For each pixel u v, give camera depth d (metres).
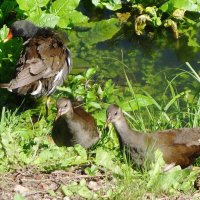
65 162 10.44
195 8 17.53
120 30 17.64
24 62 13.74
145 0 18.00
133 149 10.62
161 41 17.28
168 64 16.38
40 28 14.66
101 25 17.73
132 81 15.67
